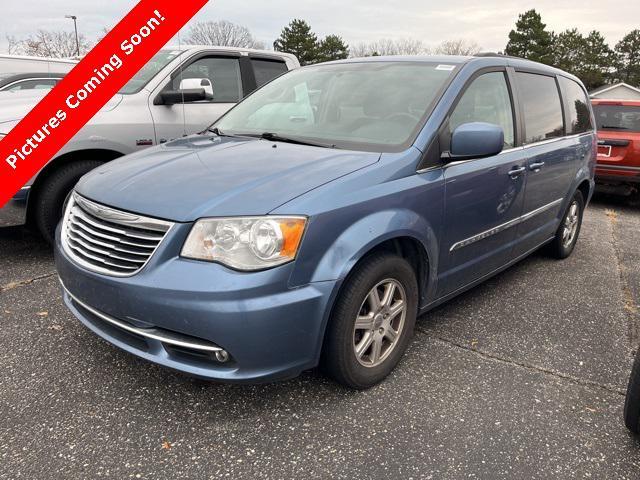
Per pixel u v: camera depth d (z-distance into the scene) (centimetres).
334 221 235
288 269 221
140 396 260
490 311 381
